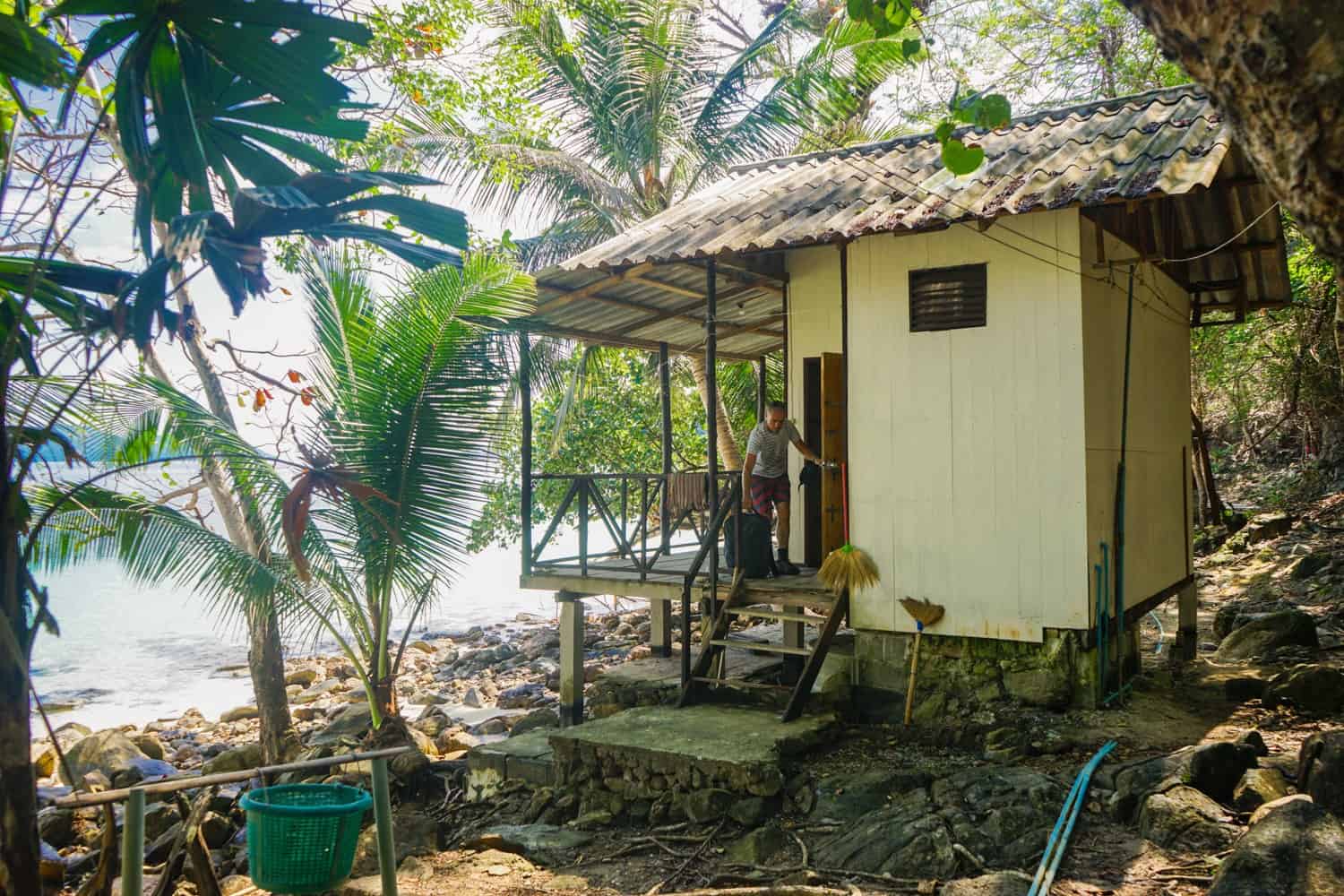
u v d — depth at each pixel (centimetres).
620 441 1889
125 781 1098
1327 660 998
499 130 1631
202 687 1839
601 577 1033
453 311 962
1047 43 1998
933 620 837
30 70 390
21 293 439
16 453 438
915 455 855
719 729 789
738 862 644
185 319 467
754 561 957
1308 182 203
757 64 1708
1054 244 798
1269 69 199
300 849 449
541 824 764
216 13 403
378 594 1038
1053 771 691
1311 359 1888
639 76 1711
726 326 1214
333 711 1459
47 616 436
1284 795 579
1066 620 792
